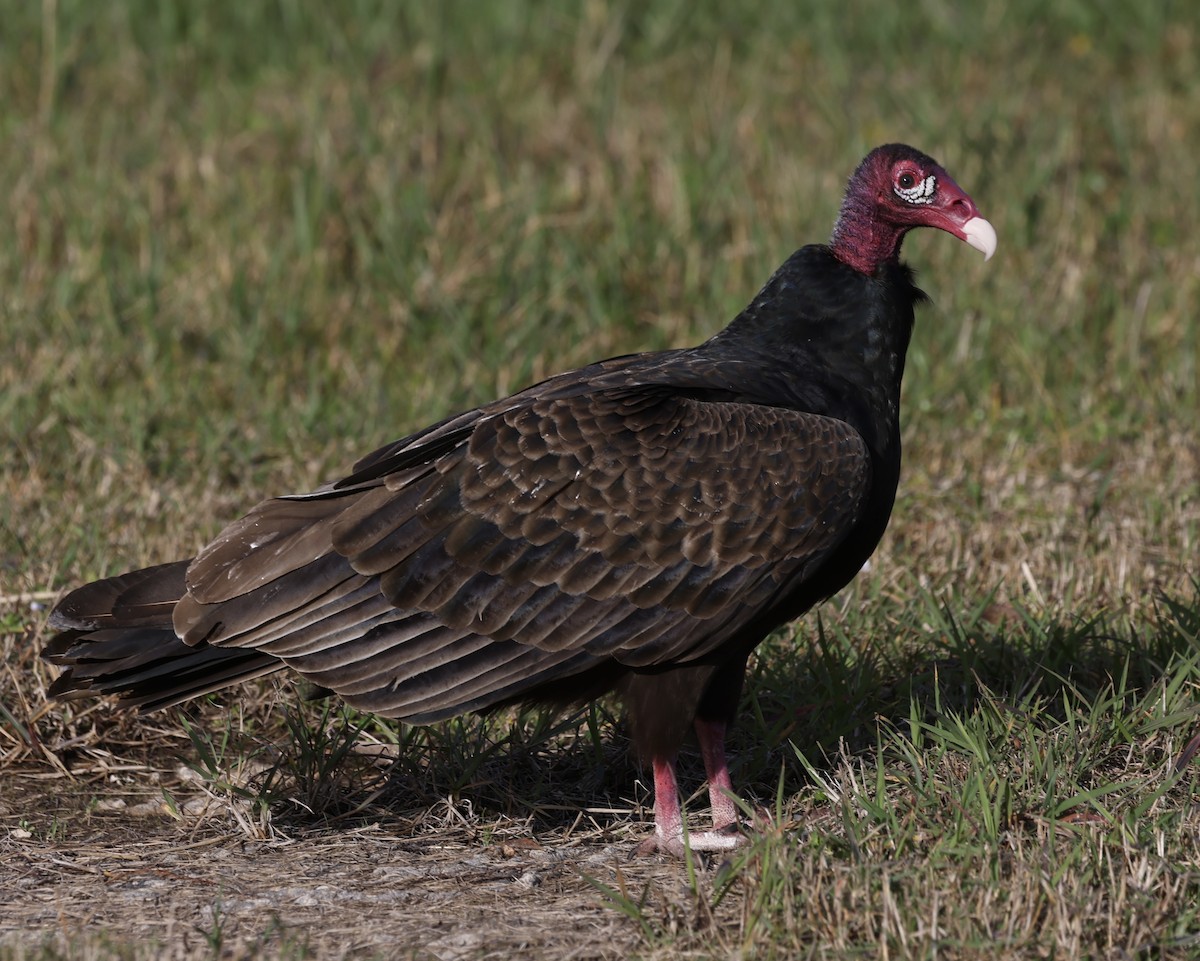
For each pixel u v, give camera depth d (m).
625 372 11.05
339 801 11.65
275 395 18.16
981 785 10.21
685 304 20.39
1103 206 22.95
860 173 11.73
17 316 19.33
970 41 28.81
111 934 9.61
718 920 9.51
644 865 10.64
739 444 10.47
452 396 17.92
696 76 27.75
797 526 10.48
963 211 11.57
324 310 20.05
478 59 27.97
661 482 10.34
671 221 21.84
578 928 9.60
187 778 12.13
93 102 26.11
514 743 12.02
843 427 10.77
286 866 10.66
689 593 10.40
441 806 11.59
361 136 23.45
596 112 25.22
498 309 19.81
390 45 28.08
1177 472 16.50
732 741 12.27
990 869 9.53
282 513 10.55
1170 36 29.48
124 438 17.09
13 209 21.73
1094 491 16.25
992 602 13.85
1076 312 20.02
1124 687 11.91
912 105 25.66
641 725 10.82
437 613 10.26
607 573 10.31
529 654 10.38
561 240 20.80
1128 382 18.66
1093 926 9.09
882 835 10.17
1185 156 24.50
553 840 11.17
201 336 19.39
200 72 27.53
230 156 23.84
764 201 22.47
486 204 21.86
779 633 13.42
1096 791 10.43
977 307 19.83
